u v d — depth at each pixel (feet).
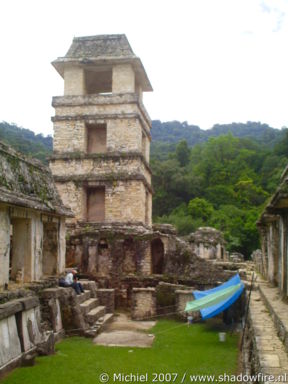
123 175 80.38
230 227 164.35
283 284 40.83
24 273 44.57
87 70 88.79
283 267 41.34
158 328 53.62
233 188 203.72
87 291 58.54
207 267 67.41
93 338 46.09
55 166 83.20
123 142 82.48
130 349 41.75
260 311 38.40
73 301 47.29
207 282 66.03
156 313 61.05
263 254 75.15
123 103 82.94
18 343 35.14
